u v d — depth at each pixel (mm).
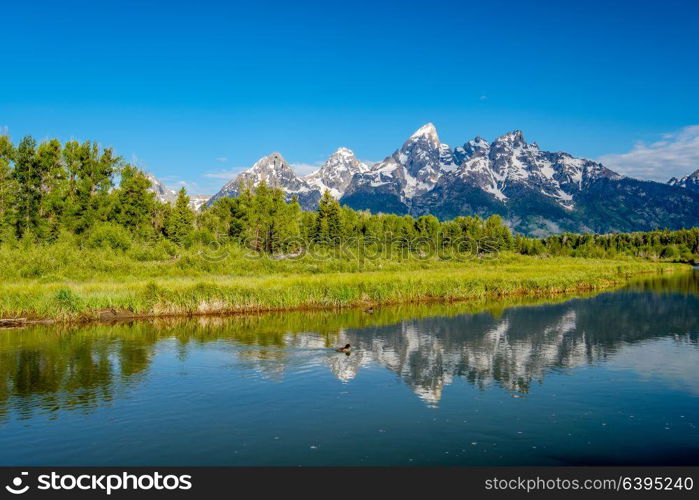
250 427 18531
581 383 24000
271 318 41094
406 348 30781
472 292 55500
